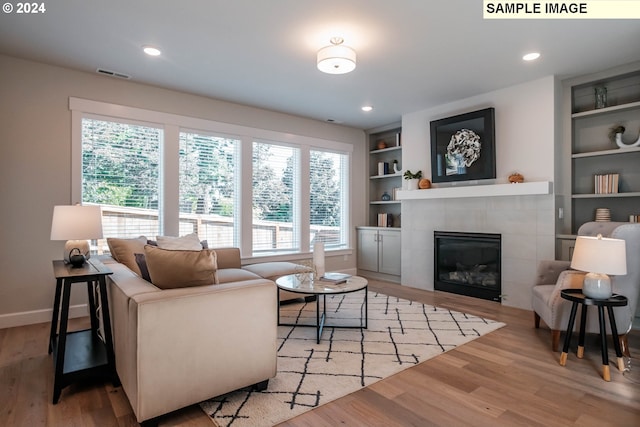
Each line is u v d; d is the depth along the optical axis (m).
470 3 2.48
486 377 2.33
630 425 1.81
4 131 3.30
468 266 4.58
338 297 4.52
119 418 1.87
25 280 3.40
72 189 3.61
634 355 2.70
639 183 3.65
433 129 4.83
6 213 3.31
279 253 5.17
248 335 2.04
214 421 1.84
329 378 2.31
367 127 6.16
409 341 2.97
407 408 1.97
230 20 2.69
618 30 2.84
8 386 2.20
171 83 4.01
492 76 3.82
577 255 2.44
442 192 4.66
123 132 3.94
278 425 1.81
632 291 2.57
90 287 2.75
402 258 5.31
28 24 2.76
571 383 2.25
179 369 1.80
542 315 2.99
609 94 3.84
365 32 2.87
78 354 2.34
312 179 5.65
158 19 2.68
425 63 3.48
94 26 2.79
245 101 4.66
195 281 2.01
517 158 4.09
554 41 3.03
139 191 4.04
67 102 3.58
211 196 4.57
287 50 3.20
